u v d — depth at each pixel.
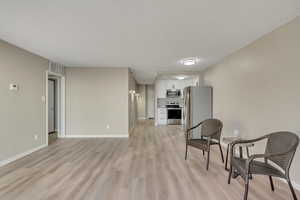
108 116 5.91
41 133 4.50
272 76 2.87
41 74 4.50
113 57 4.53
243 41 3.35
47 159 3.65
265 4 2.09
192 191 2.38
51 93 6.60
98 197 2.21
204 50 3.92
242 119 3.75
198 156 3.89
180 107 9.72
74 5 2.09
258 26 2.70
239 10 2.22
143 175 2.88
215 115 5.28
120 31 2.87
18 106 3.72
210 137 3.20
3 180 2.69
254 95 3.34
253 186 2.54
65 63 5.28
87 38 3.18
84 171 3.03
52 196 2.23
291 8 2.18
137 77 8.33
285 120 2.62
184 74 7.19
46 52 4.08
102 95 5.89
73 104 5.85
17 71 3.69
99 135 5.90
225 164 3.20
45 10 2.20
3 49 3.34
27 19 2.44
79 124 5.87
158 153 4.11
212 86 5.52
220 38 3.19
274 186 2.53
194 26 2.69
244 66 3.67
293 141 1.98
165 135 6.32
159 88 9.33
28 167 3.21
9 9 2.17
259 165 2.22
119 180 2.69
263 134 3.09
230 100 4.29
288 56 2.55
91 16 2.36
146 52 4.07
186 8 2.17
